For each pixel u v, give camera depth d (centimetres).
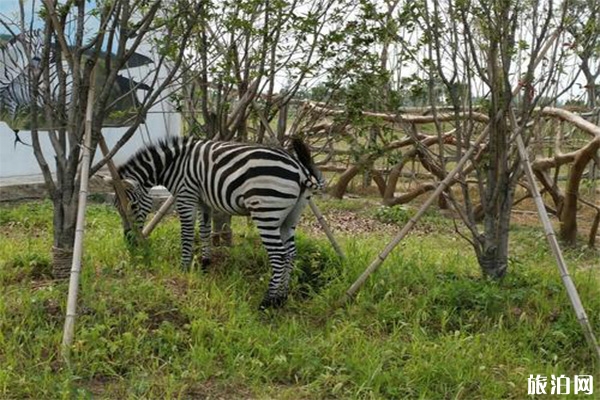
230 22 586
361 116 660
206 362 442
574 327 517
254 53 643
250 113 689
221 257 650
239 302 540
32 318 470
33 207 945
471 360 466
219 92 665
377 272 600
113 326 471
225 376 436
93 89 517
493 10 562
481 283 580
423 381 441
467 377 445
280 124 695
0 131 1027
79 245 480
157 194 955
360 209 1093
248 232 737
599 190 1198
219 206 584
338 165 1236
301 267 626
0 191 976
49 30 523
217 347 465
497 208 607
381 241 834
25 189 998
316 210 640
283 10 677
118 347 446
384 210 1030
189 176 600
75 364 429
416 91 632
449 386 441
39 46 622
